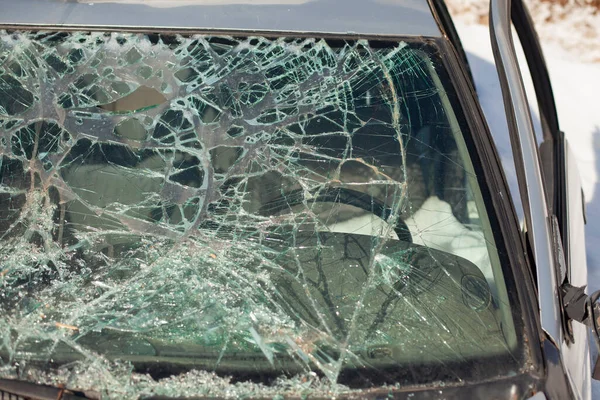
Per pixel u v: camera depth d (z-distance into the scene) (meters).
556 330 1.70
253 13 2.22
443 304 1.76
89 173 2.01
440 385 1.57
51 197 1.97
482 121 2.08
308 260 1.86
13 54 2.17
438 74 2.14
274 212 1.95
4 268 1.82
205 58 2.15
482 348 1.65
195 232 1.90
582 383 1.78
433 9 2.29
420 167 1.99
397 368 1.60
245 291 1.78
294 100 2.09
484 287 1.78
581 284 2.13
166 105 2.10
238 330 1.68
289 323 1.70
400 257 1.87
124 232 1.90
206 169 2.01
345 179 1.99
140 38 2.17
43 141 2.06
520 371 1.60
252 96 2.10
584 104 4.82
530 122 1.97
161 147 2.05
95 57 2.16
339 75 2.13
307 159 2.02
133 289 1.78
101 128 2.08
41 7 2.25
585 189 4.10
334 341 1.66
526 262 1.80
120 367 1.58
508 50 2.06
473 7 5.53
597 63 5.24
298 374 1.58
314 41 2.17
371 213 1.95
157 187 1.98
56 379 1.56
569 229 2.27
